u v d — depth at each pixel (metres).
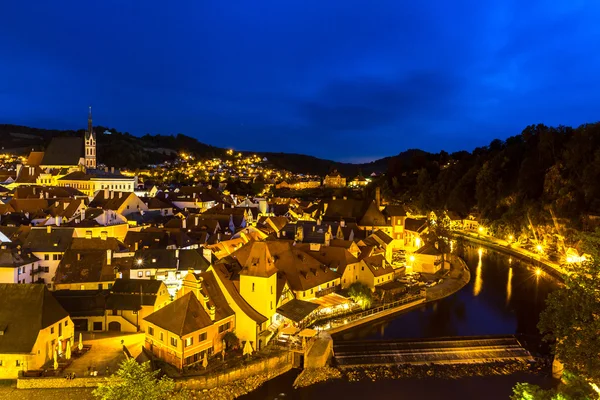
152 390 51.62
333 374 74.19
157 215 161.12
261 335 77.88
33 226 116.19
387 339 85.75
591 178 171.25
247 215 170.62
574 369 51.25
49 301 68.50
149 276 94.00
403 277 123.62
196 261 96.88
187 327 67.62
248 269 81.62
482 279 134.25
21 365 62.59
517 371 77.00
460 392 70.31
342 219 169.62
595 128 195.00
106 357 68.75
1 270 91.75
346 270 106.50
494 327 94.50
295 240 132.25
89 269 93.75
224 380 67.25
